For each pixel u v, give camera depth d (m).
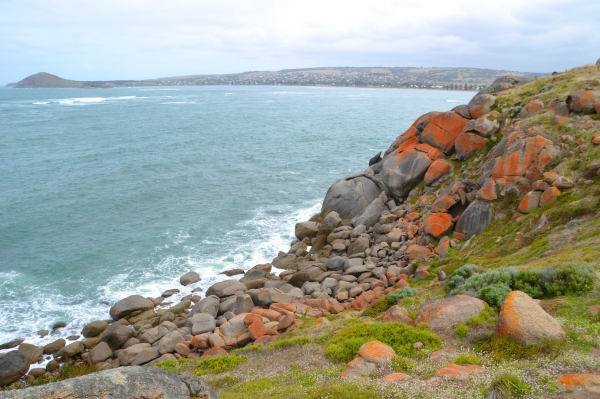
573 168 28.14
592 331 13.84
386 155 48.97
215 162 74.94
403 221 37.72
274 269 37.09
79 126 115.31
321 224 42.66
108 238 42.88
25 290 33.84
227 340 24.27
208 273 36.75
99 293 33.66
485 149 38.53
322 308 27.31
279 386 14.85
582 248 21.00
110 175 64.31
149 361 25.05
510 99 41.69
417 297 22.62
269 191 58.56
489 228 29.94
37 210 49.50
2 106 180.50
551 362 12.18
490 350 14.20
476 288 19.89
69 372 25.20
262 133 109.88
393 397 12.04
